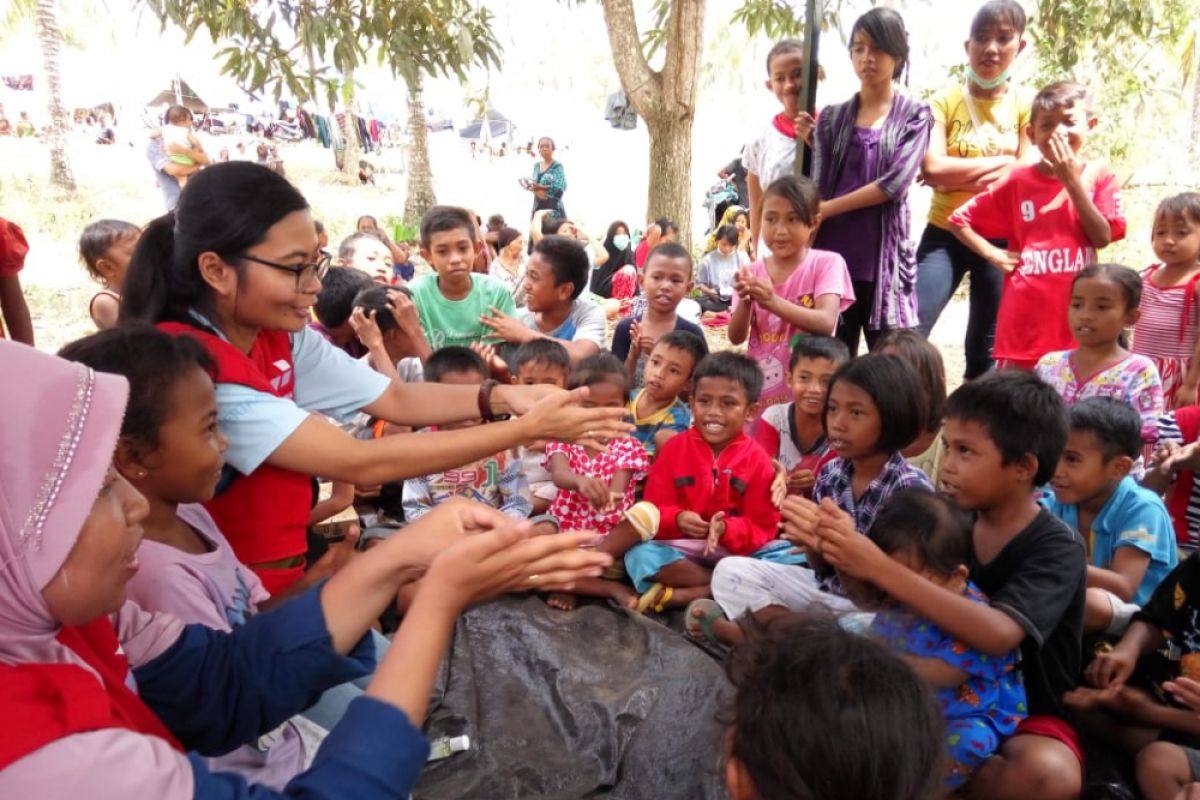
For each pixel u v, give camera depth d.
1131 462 2.77
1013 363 4.24
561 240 4.51
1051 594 2.12
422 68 8.48
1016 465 2.17
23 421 1.04
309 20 7.20
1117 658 2.38
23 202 14.76
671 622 3.25
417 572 1.46
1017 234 4.20
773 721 1.22
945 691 2.18
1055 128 3.86
